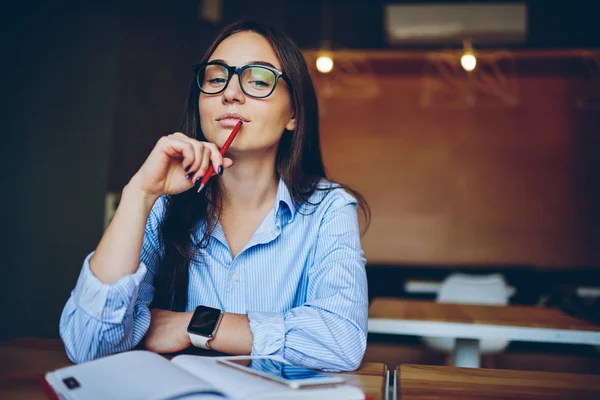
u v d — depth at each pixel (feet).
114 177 11.12
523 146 20.08
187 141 3.29
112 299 3.11
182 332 3.36
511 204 19.98
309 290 4.00
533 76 20.17
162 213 4.17
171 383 2.35
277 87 3.90
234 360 2.88
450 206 20.21
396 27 18.69
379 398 2.62
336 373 3.22
